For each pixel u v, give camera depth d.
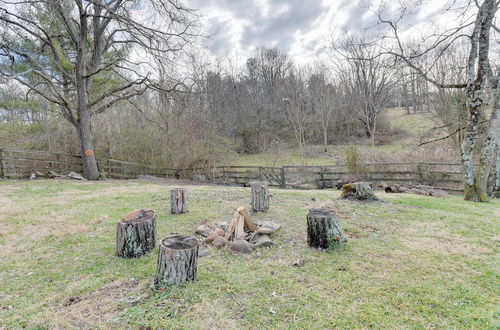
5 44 10.28
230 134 25.25
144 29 11.17
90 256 3.16
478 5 6.86
